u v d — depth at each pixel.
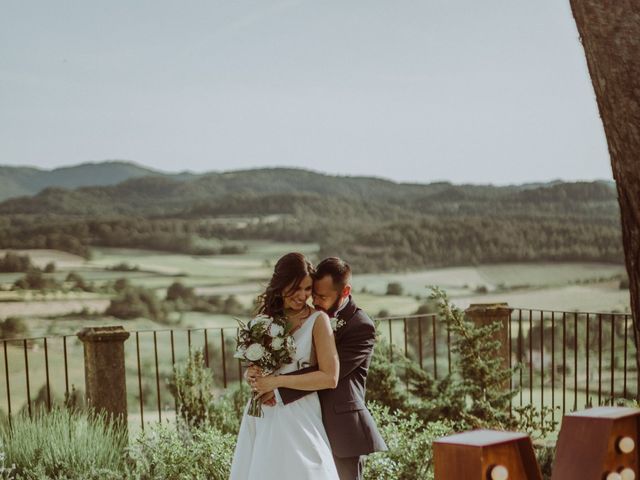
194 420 6.37
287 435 3.68
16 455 5.41
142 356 44.06
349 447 3.85
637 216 3.23
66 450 5.39
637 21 3.22
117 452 5.53
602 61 3.29
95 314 53.69
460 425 6.04
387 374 6.34
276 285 3.76
